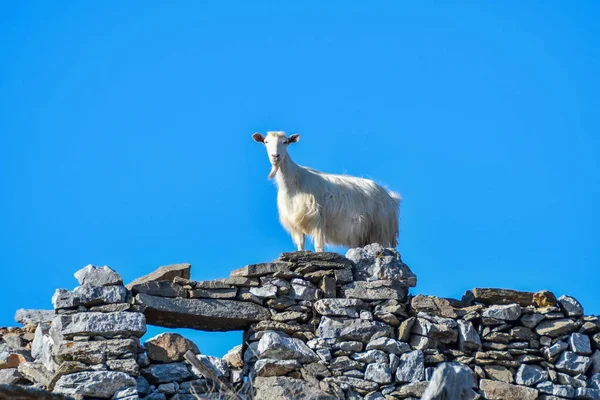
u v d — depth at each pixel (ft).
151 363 111.04
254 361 113.80
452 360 117.91
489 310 120.78
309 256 120.47
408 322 118.01
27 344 121.08
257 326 115.85
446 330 118.32
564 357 120.06
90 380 105.29
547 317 121.90
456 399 71.92
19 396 66.33
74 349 107.24
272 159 136.98
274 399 108.06
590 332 122.72
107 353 107.86
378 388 113.80
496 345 119.65
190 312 114.42
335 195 139.03
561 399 117.50
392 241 144.15
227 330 120.78
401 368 114.83
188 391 109.81
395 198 146.51
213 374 108.58
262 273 118.11
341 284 119.75
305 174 140.05
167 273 116.78
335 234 139.54
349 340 115.96
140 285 113.80
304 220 137.39
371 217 141.18
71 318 109.19
